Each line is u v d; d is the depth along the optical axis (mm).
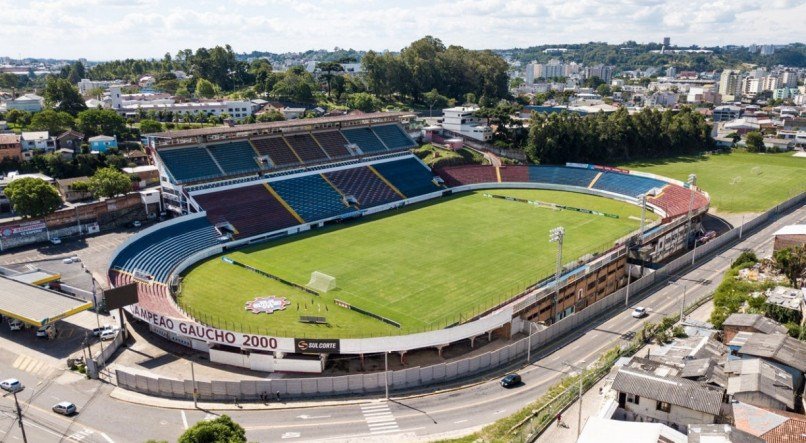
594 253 135125
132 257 126000
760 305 100062
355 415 77500
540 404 78500
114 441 71312
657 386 72000
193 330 92625
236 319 103062
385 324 101438
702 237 157000
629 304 114625
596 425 66125
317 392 82688
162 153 161875
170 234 139250
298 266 130500
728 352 84688
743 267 123312
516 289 116438
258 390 81750
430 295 114062
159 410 78562
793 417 66250
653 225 158375
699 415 68938
